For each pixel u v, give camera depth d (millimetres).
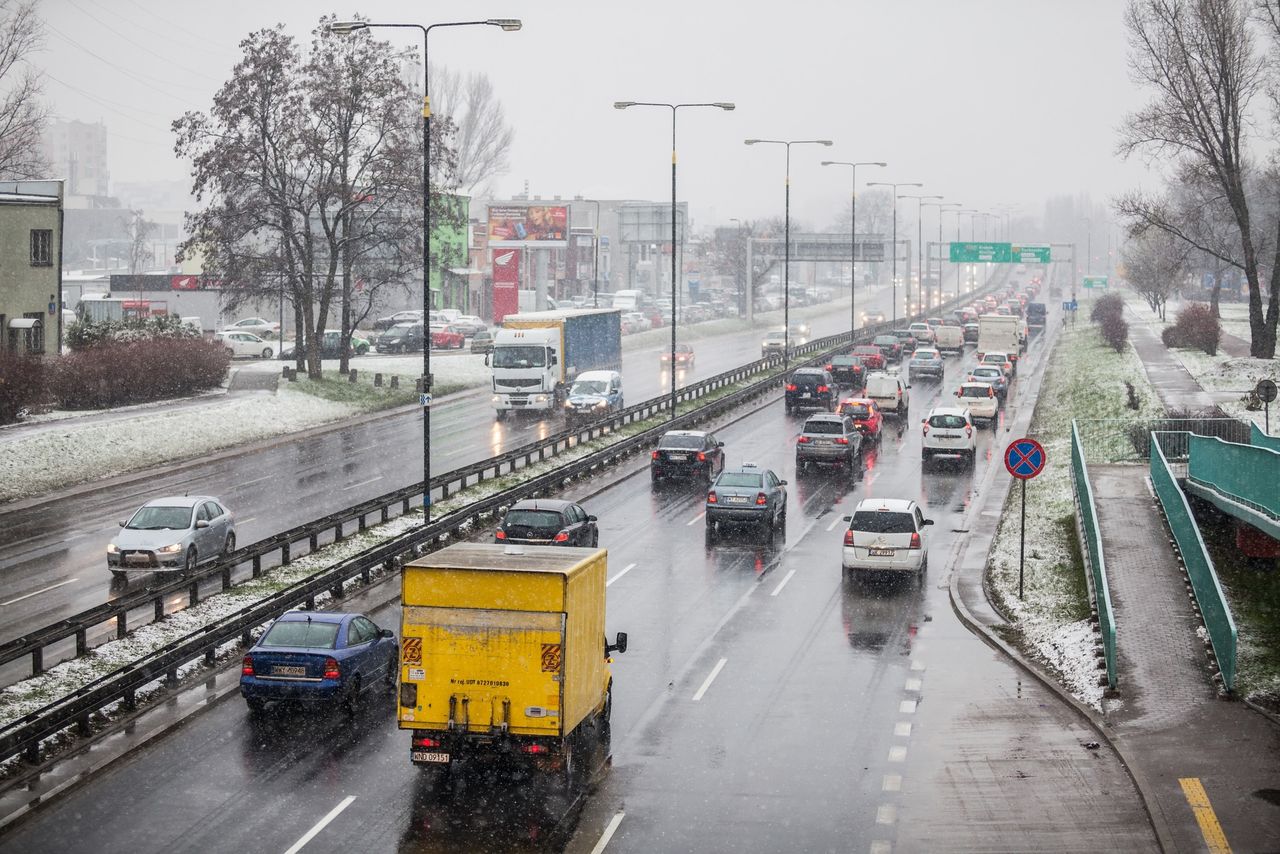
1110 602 25281
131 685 21344
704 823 16984
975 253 157500
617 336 74125
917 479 46406
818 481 46062
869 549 30922
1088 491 32750
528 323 64000
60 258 62625
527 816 17188
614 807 17547
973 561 33594
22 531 36906
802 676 23953
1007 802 17734
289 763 19250
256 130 66125
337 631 21734
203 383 61469
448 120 70375
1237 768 18688
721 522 36188
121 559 30656
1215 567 31312
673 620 27906
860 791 18188
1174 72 71062
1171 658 24031
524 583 17312
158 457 48656
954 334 101562
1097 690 22547
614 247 175000
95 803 17594
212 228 66438
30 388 50406
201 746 20016
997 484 45156
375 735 20609
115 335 62812
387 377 73438
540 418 62469
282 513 39031
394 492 37125
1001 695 22781
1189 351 81750
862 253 153125
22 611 28172
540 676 17297
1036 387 77250
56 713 19453
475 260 129500
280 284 69875
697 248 190750
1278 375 65500
